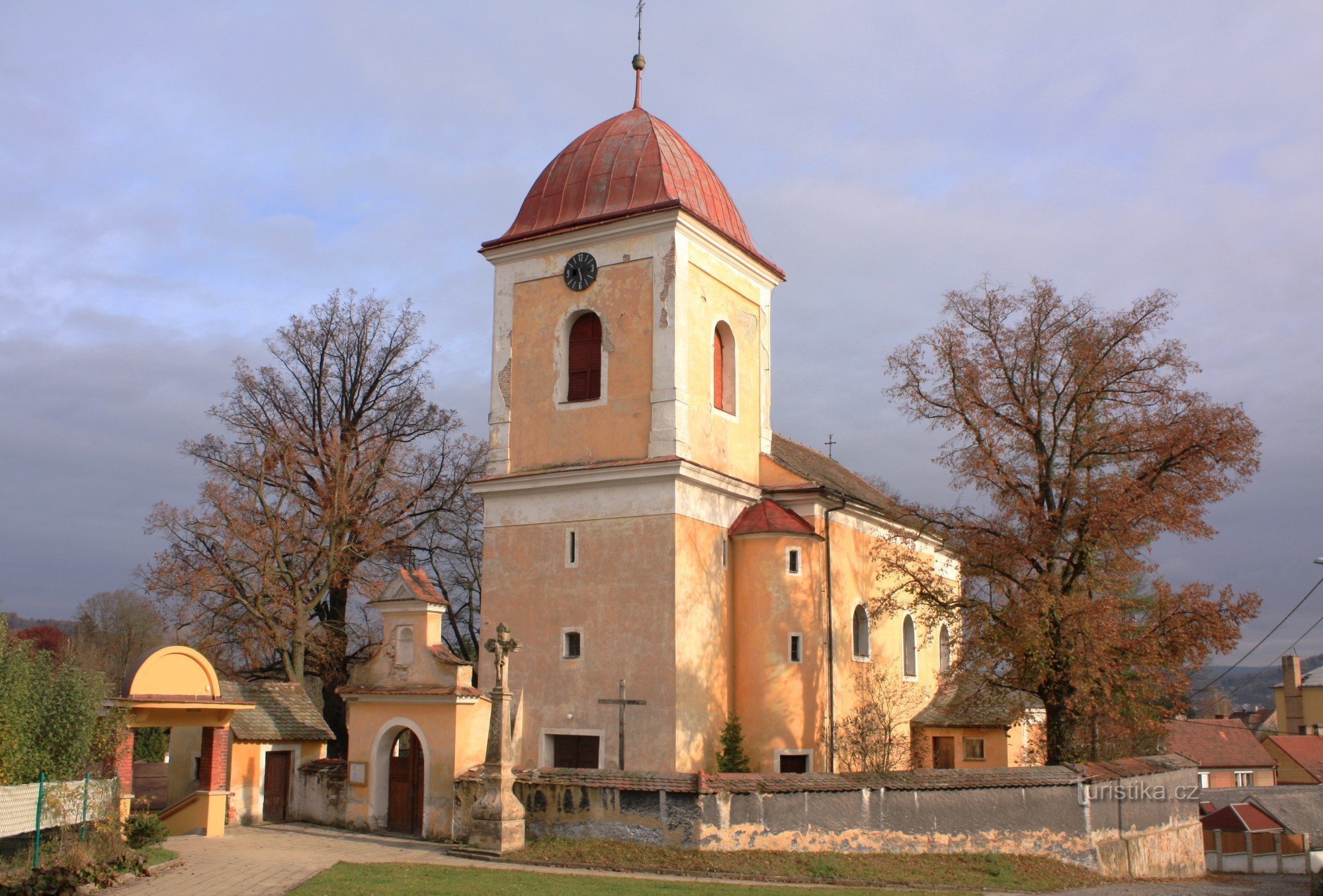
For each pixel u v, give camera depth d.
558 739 29.34
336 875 20.00
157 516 38.22
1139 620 30.47
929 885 22.48
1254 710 98.69
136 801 30.23
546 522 30.44
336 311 46.81
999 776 26.06
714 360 31.92
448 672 27.58
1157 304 29.92
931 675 41.16
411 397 47.19
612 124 33.72
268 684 33.03
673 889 19.41
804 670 30.81
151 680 25.14
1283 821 49.72
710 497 30.39
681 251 30.23
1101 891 23.91
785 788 23.67
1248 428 28.69
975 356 30.83
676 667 27.86
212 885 18.92
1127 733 36.41
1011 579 29.69
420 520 47.56
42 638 72.44
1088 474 30.56
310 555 41.78
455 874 20.38
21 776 20.58
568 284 31.42
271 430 41.50
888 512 33.25
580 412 30.62
